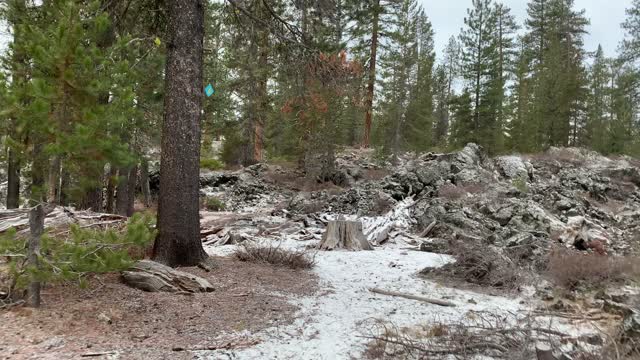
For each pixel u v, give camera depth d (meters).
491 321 5.84
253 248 9.08
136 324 5.16
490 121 30.70
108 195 14.93
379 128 30.83
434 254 10.84
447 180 18.84
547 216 13.16
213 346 4.66
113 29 8.02
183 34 7.51
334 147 24.14
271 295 6.71
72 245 5.12
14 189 13.37
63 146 4.80
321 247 11.37
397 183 19.20
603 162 25.34
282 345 4.83
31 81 4.75
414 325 5.72
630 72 31.44
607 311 6.07
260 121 23.97
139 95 8.77
